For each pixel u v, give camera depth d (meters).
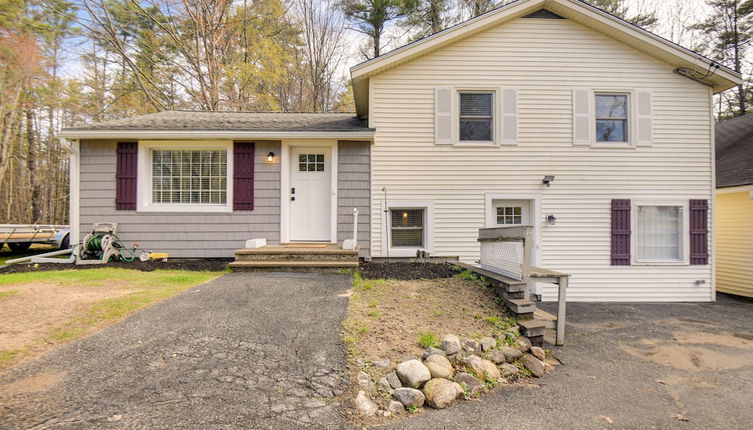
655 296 7.16
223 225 6.73
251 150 6.79
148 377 2.43
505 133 7.22
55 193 19.16
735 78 6.96
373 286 4.79
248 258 5.85
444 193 7.18
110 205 6.59
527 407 2.73
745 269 7.98
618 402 2.91
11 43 12.94
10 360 2.54
